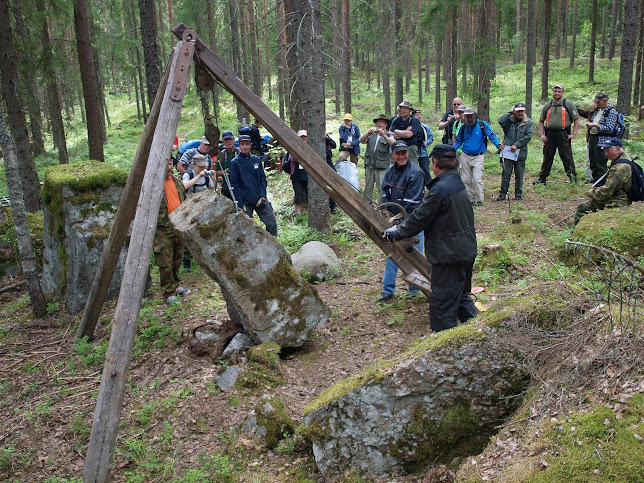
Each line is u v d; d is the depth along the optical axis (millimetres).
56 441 4398
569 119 11508
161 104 4656
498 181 13406
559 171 13477
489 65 15789
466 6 24359
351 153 11547
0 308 7645
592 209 7527
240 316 5270
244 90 5047
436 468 3438
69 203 7000
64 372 5531
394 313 6137
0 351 6113
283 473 3748
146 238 3965
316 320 5539
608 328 3238
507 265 6820
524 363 3404
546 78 26797
